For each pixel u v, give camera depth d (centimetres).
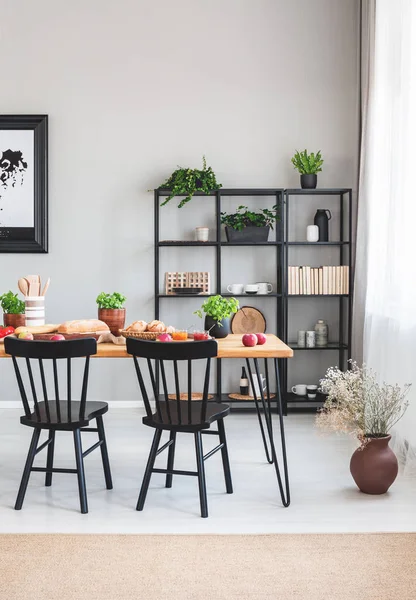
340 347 536
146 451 428
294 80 554
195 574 256
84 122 552
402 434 402
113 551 277
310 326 564
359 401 351
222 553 275
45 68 550
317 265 561
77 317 559
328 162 558
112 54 551
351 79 555
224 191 532
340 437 463
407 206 394
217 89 554
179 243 533
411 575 255
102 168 554
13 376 557
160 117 554
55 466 395
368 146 489
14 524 306
